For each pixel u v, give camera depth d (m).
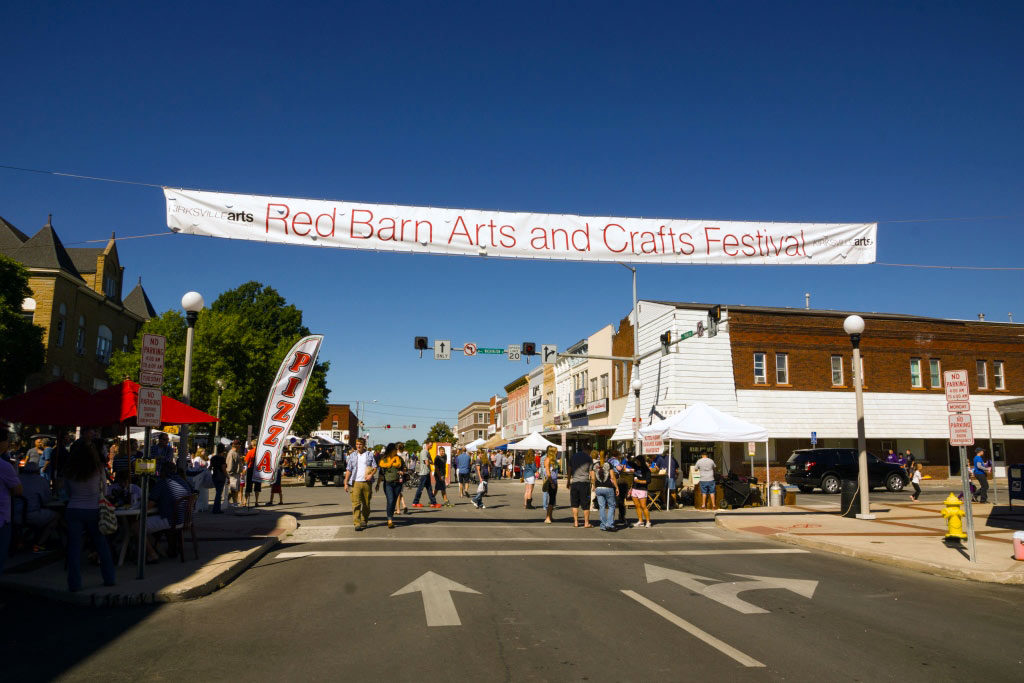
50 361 40.28
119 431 19.94
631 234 13.85
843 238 14.45
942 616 7.71
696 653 6.09
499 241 13.38
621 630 6.82
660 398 33.72
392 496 15.65
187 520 10.23
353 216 12.86
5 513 7.77
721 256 14.08
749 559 11.68
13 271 32.28
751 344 34.44
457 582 9.17
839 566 11.14
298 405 17.69
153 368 8.91
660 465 22.83
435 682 5.28
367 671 5.54
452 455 39.91
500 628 6.86
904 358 36.84
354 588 8.77
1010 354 38.84
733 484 22.22
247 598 8.22
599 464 16.56
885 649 6.32
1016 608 8.22
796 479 29.61
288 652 6.05
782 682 5.36
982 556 11.34
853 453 29.66
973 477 23.94
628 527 16.56
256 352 49.91
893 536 14.00
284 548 12.26
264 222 12.48
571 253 13.60
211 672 5.52
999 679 5.52
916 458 37.25
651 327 35.69
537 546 12.82
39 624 6.97
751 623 7.19
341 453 44.12
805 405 34.53
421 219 13.16
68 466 8.05
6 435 8.21
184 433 15.26
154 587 8.16
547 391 55.91
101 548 8.25
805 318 35.44
